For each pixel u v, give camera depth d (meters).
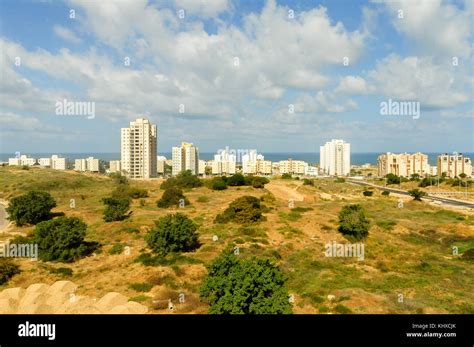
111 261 33.25
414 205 71.00
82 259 33.81
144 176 136.00
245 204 46.84
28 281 28.23
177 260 31.75
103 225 46.59
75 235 33.84
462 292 26.16
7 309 23.08
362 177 180.50
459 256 36.81
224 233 40.97
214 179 91.69
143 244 37.56
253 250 34.97
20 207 50.88
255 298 20.05
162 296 24.94
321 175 195.00
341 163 192.00
